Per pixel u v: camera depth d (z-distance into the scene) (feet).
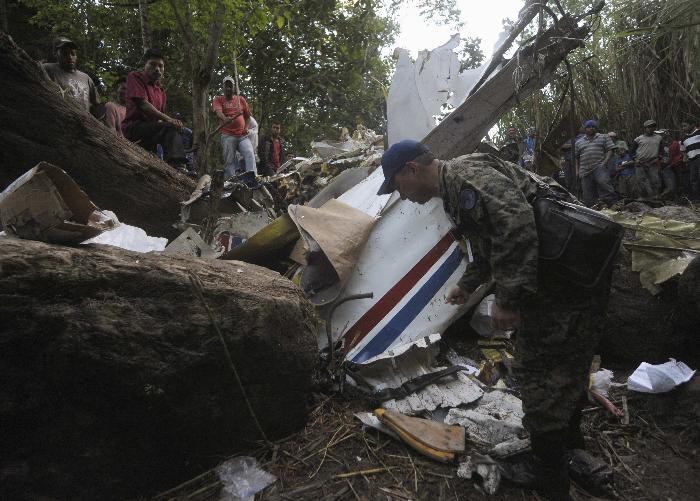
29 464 5.22
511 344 9.93
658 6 9.70
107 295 5.44
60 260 5.32
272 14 19.38
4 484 5.06
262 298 6.34
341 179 13.67
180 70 42.34
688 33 9.32
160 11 23.90
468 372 9.00
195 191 13.71
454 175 5.55
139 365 5.43
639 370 8.16
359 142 22.53
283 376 6.77
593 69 28.37
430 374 8.31
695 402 7.49
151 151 17.56
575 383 5.75
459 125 11.26
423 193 6.12
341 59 49.55
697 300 8.06
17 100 11.39
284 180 18.45
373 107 54.08
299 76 49.80
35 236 6.00
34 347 5.01
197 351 5.77
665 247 9.53
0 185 11.59
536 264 5.06
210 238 10.58
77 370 5.20
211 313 5.86
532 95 11.85
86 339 5.17
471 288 6.43
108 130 13.29
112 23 35.47
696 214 11.12
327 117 54.90
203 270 6.58
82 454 5.48
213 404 6.15
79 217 6.48
